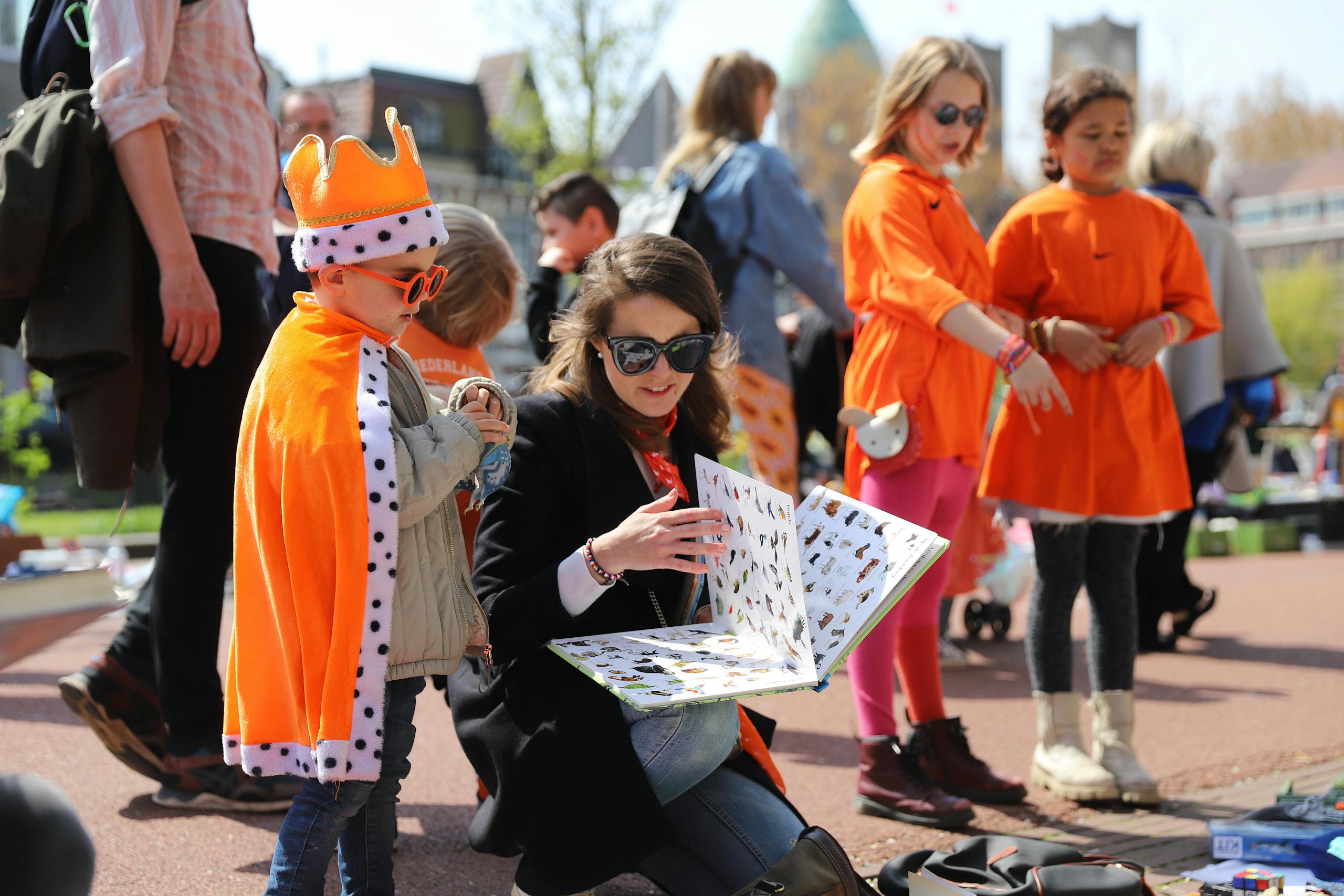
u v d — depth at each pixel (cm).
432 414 224
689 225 497
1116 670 360
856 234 347
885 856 303
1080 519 357
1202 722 446
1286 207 7838
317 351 204
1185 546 581
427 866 286
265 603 205
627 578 241
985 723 446
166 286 293
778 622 215
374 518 196
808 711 460
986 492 371
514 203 2866
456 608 213
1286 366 576
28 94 324
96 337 282
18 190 273
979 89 346
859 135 5184
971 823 329
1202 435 576
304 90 537
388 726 215
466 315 310
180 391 312
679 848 227
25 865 160
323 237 206
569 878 212
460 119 3278
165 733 322
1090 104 360
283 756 203
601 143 1483
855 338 356
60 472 1452
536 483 234
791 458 506
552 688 223
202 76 312
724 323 495
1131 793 345
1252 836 288
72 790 332
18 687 455
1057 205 365
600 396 241
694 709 218
